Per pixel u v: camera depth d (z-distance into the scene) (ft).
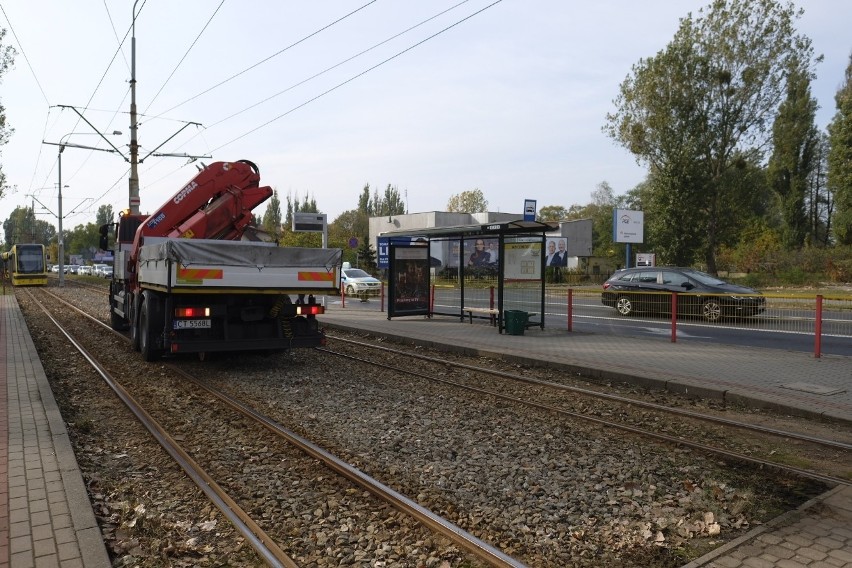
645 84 130.21
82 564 12.05
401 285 63.00
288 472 19.38
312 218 95.66
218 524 15.51
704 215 130.41
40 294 125.70
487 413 26.61
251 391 30.99
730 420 25.07
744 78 126.52
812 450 21.59
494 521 15.67
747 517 15.94
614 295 67.77
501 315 51.85
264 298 36.63
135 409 26.86
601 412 26.96
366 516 16.05
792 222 182.60
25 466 17.78
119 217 53.21
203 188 43.37
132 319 44.91
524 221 50.14
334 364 39.32
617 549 14.20
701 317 59.31
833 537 14.28
